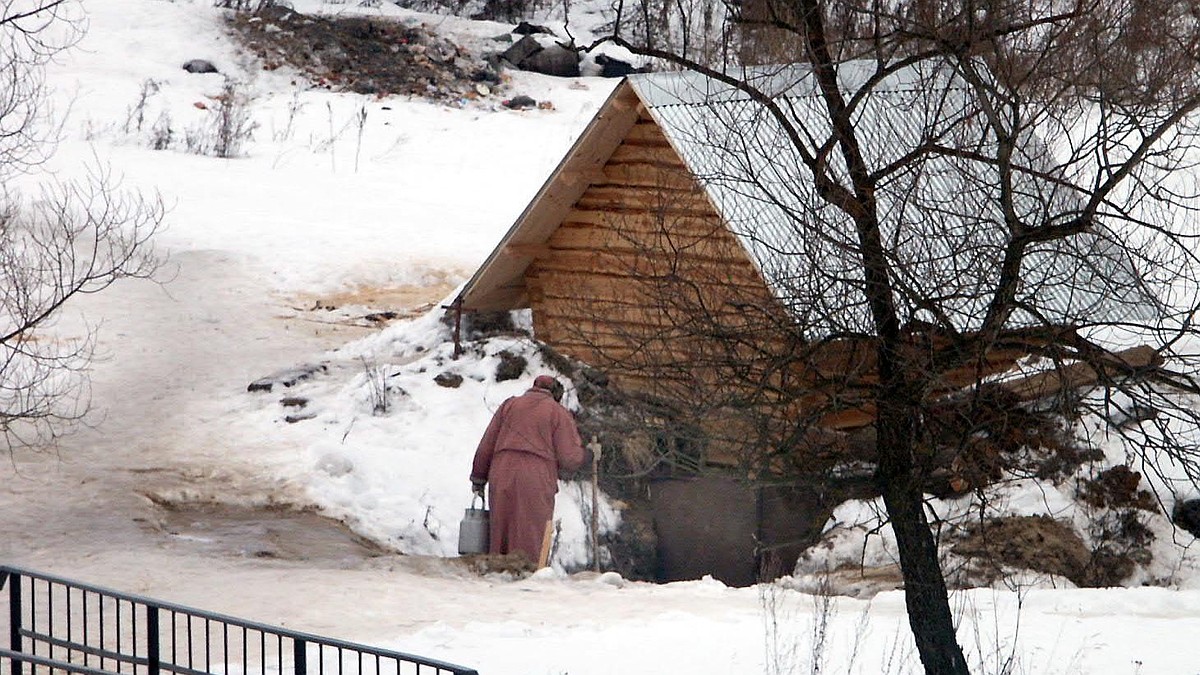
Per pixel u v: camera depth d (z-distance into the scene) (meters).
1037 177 18.22
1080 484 30.94
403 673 19.30
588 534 32.00
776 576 30.88
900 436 17.73
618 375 21.19
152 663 15.21
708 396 18.19
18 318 37.47
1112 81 17.59
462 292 37.44
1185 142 22.73
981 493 20.30
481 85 71.19
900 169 19.97
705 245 25.14
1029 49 18.19
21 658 15.52
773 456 18.11
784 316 18.19
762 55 19.73
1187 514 30.55
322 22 74.62
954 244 17.88
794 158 23.17
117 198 49.78
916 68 19.48
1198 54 17.53
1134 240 22.06
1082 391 22.39
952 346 17.30
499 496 28.95
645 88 30.48
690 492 32.78
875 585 28.25
